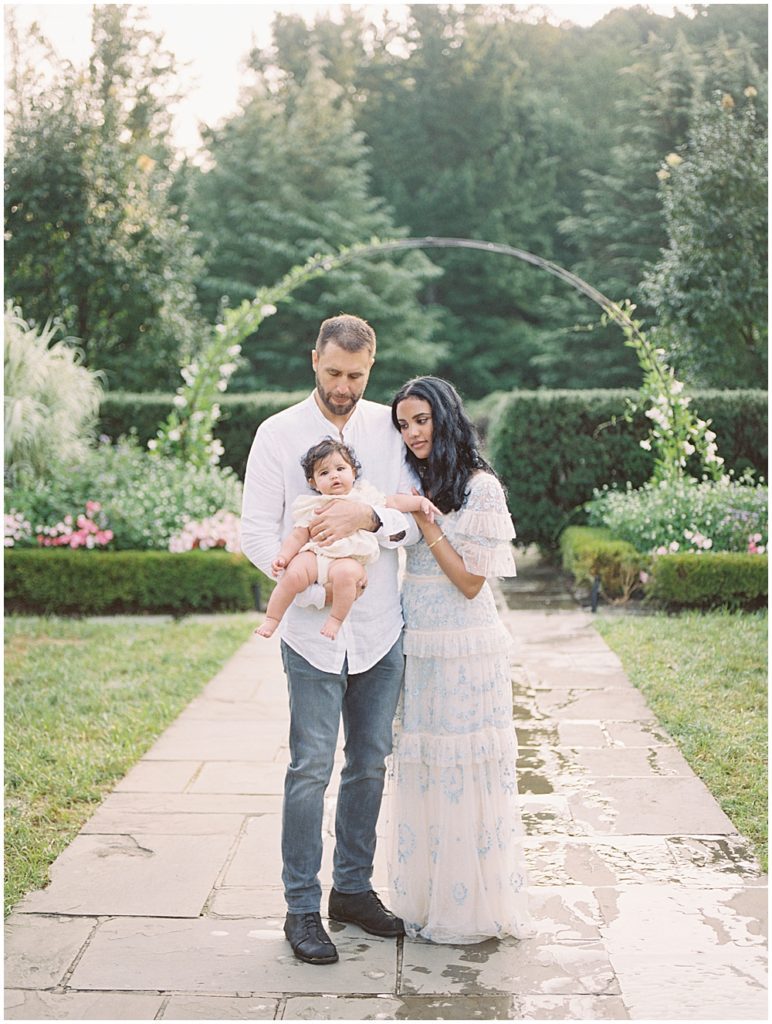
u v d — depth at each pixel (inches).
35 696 207.3
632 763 168.9
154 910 121.9
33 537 315.0
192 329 652.1
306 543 112.1
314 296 852.0
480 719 114.5
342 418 116.3
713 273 476.7
